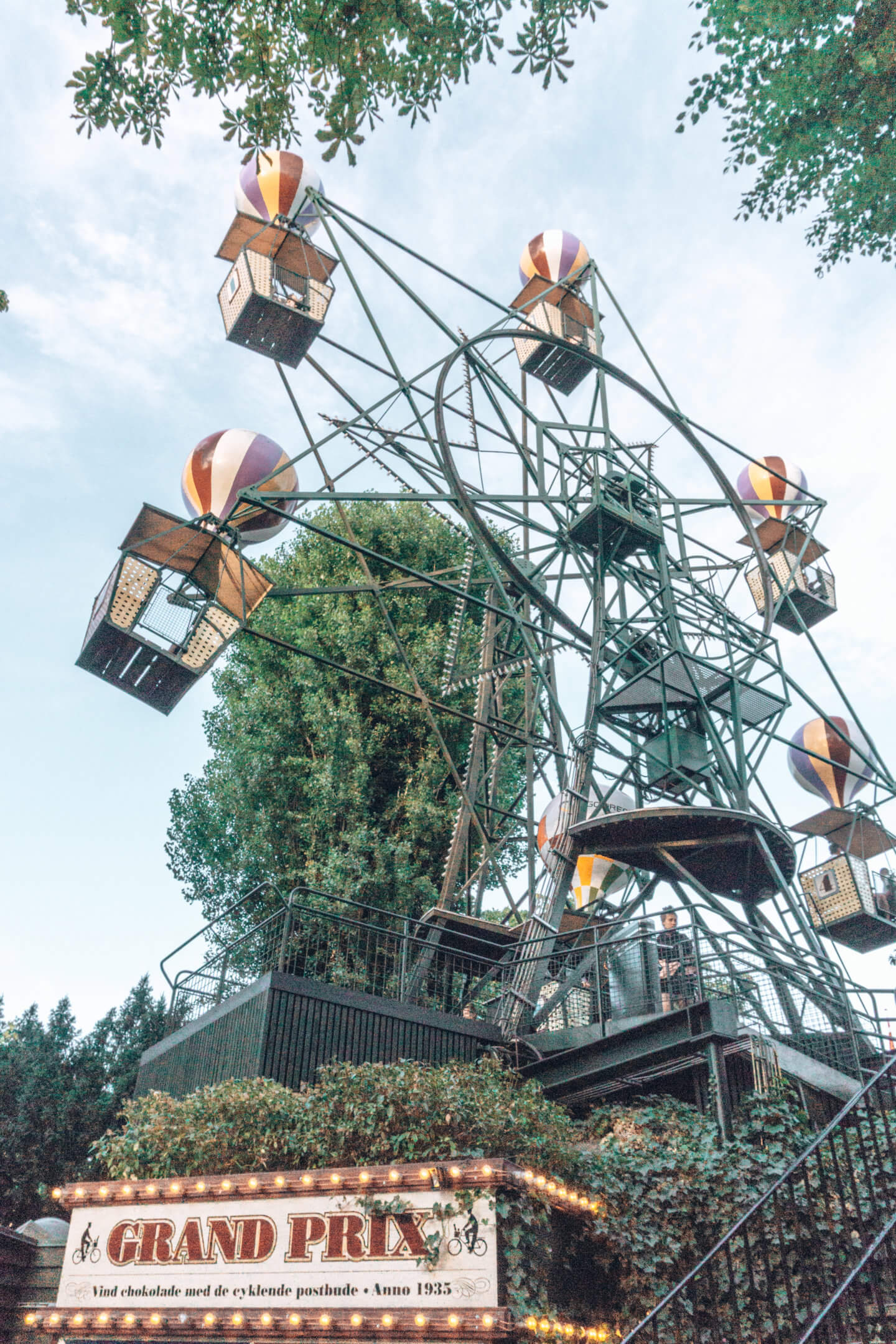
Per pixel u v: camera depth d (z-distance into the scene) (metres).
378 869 20.42
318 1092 8.52
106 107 7.87
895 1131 8.35
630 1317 8.03
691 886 15.51
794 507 22.86
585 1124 11.12
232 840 22.97
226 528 14.99
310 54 8.02
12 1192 18.45
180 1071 13.55
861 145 10.22
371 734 23.11
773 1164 9.05
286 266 19.92
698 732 19.25
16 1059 20.41
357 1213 6.94
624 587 20.12
